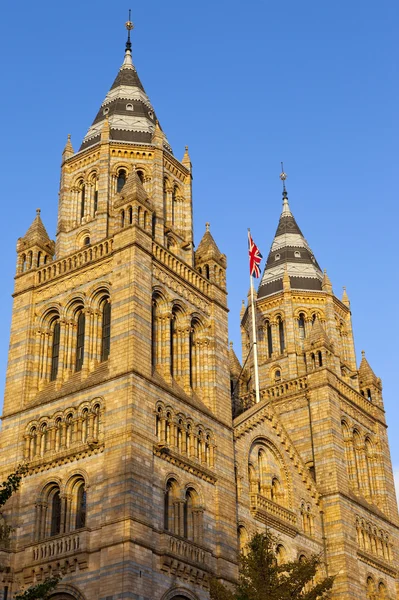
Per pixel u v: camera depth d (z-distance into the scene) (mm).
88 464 61812
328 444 83500
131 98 83562
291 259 99250
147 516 58875
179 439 65500
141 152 78375
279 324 95625
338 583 77125
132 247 67938
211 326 74562
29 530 62656
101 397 63594
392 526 88188
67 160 79625
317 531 79562
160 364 68250
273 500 77125
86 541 58688
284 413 87812
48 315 72312
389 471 91688
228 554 65312
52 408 66438
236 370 98188
